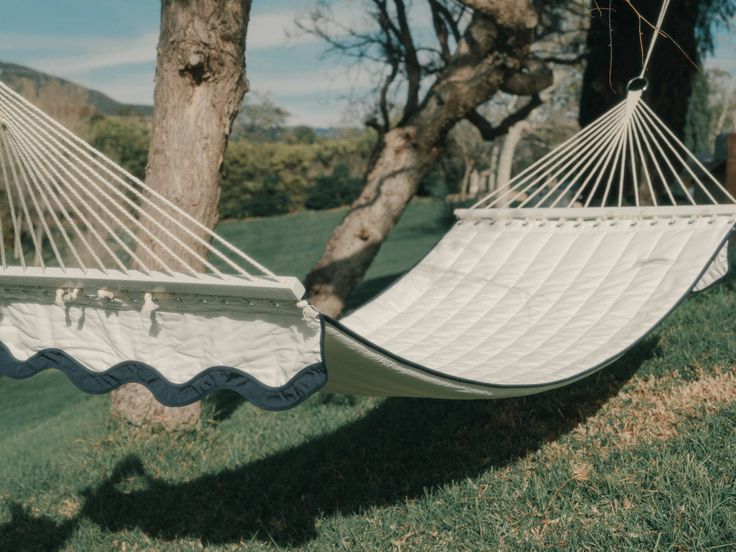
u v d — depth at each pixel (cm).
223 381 313
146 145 3256
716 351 583
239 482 549
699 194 1140
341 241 909
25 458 812
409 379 330
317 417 689
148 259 661
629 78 971
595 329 445
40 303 357
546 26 1046
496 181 3259
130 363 338
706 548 342
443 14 985
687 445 441
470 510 431
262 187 4325
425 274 548
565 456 472
